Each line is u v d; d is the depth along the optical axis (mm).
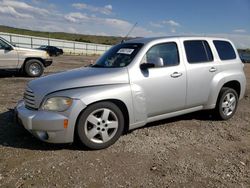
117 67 5172
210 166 4188
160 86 5285
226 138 5414
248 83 13758
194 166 4168
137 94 4980
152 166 4121
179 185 3633
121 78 4902
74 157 4352
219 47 6480
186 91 5695
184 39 5891
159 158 4398
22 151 4516
